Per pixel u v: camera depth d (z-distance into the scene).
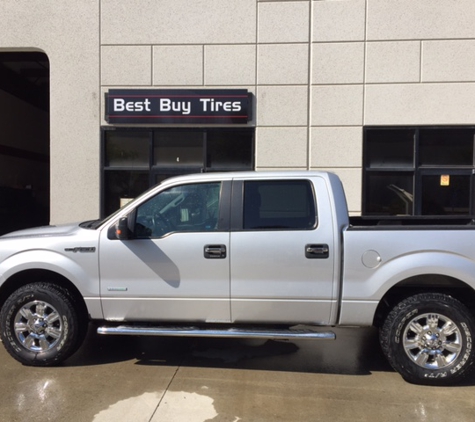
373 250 3.85
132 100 8.44
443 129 8.28
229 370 4.17
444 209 8.38
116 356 4.50
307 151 8.40
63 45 8.56
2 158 14.09
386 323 3.90
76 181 8.63
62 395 3.59
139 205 4.15
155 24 8.47
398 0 8.16
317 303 3.93
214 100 8.38
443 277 3.84
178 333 4.01
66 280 4.34
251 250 3.94
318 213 3.96
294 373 4.11
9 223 14.19
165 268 4.04
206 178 4.16
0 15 8.58
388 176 8.48
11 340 4.14
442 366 3.79
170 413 3.32
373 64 8.24
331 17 8.27
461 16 8.09
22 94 15.15
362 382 3.92
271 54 8.36
